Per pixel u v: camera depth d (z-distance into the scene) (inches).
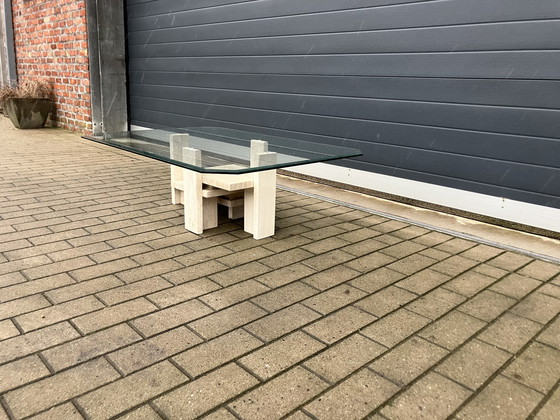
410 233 144.7
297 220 154.6
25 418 63.6
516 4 139.8
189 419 64.4
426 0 159.8
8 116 367.2
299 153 125.0
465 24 151.5
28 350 78.3
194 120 271.1
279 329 87.6
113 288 101.7
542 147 141.2
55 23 331.9
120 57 314.0
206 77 256.5
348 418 65.7
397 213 164.6
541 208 144.1
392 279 111.3
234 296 100.0
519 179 147.5
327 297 101.0
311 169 211.3
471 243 137.4
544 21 135.3
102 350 79.1
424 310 96.9
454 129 160.1
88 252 121.0
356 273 114.0
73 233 134.4
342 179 198.7
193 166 101.1
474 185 158.1
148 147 127.9
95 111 313.7
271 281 107.9
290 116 214.2
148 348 80.2
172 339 83.1
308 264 118.3
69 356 77.2
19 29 380.5
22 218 145.7
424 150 169.3
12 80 394.0
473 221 157.2
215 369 75.2
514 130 146.1
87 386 70.2
